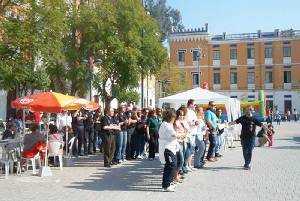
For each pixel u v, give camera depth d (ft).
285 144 81.56
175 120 39.27
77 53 83.87
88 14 83.71
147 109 60.90
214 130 54.39
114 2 88.28
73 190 35.60
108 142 50.31
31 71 63.93
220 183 38.60
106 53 85.25
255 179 40.70
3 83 60.64
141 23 88.84
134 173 45.14
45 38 60.49
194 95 70.64
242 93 239.91
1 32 56.80
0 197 32.78
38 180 40.78
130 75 87.20
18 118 63.26
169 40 246.88
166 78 192.03
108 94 98.89
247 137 47.39
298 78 234.38
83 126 61.62
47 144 46.42
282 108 236.43
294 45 234.58
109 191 35.12
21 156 45.27
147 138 58.13
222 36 243.40
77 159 57.57
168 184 35.01
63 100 45.01
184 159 42.55
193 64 243.40
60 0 62.34
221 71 242.58
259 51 238.89
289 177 41.75
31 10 58.80
